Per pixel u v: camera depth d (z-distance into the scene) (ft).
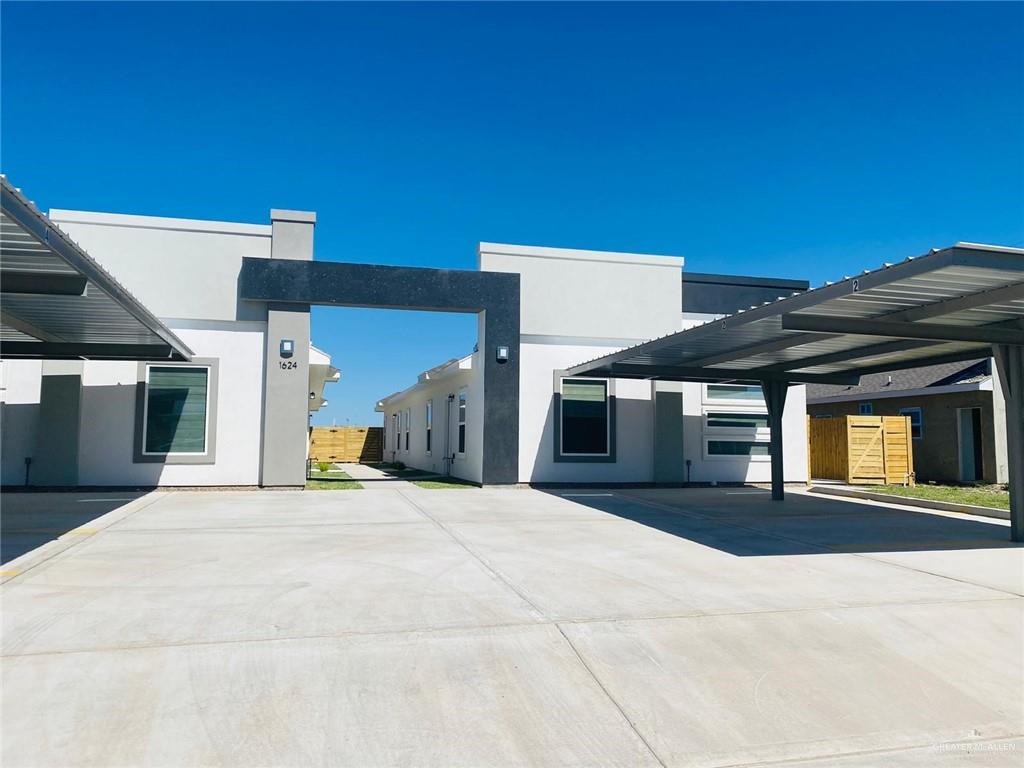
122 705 12.85
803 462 59.16
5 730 11.87
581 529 32.81
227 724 12.32
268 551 26.45
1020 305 27.84
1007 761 11.96
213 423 47.73
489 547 27.86
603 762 11.59
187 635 16.42
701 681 14.70
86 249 46.55
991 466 61.21
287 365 48.39
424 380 71.87
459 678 14.48
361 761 11.34
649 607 19.29
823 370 49.62
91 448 46.21
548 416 53.93
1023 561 25.93
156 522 33.04
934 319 31.50
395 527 32.63
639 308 56.29
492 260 53.62
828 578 22.94
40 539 28.17
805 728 12.91
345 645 16.02
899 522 36.17
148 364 47.37
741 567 24.54
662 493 51.08
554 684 14.37
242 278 47.93
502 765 11.41
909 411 70.59
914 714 13.55
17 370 45.85
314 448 110.11
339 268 49.49
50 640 15.88
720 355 42.96
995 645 17.03
